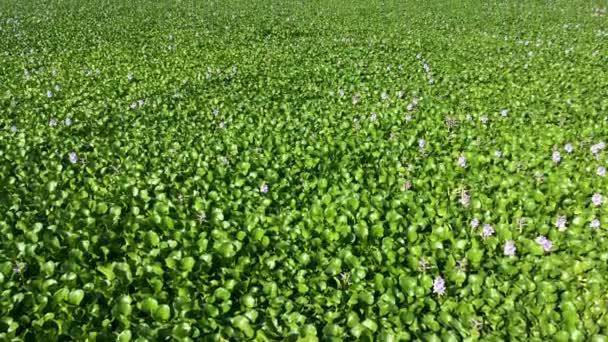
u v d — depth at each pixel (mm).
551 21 10656
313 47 8031
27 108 4844
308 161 3650
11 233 2664
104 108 4926
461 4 13656
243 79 6047
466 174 3496
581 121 4469
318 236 2750
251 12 12273
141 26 9945
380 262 2523
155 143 3951
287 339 2000
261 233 2705
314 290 2350
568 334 2039
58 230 2672
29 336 1983
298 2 14227
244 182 3355
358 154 3824
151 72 6316
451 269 2461
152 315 2143
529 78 6020
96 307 2154
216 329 2096
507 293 2314
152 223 2816
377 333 2076
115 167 3518
